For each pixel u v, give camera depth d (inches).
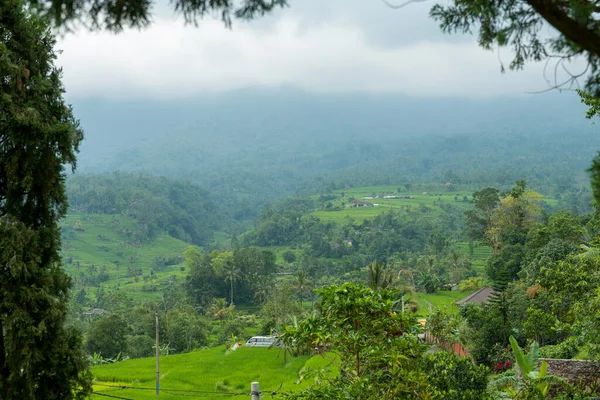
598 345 837.2
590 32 218.2
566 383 727.7
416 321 629.3
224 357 1875.0
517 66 247.9
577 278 966.4
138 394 1363.2
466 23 259.8
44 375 570.3
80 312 4097.0
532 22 244.5
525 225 3651.6
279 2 243.8
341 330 604.1
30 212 575.8
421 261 4731.8
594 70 226.7
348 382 627.2
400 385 589.0
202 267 5221.5
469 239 5585.6
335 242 6530.5
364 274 4859.7
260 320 3703.3
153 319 3282.5
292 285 4158.5
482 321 1501.0
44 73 588.1
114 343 2706.7
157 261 7598.4
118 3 228.5
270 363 1734.7
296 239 7509.8
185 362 1873.8
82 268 7047.2
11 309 546.3
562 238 2380.7
